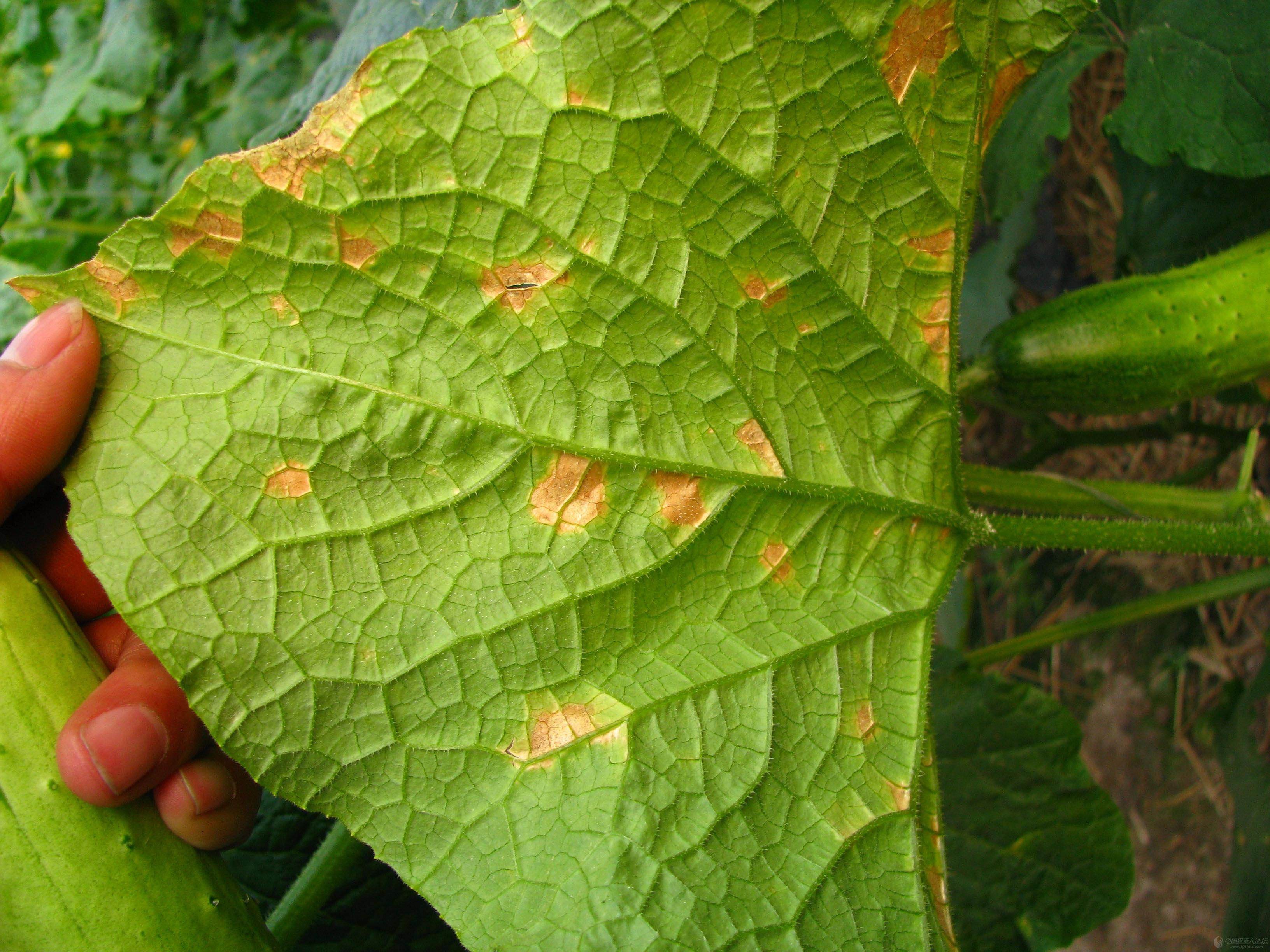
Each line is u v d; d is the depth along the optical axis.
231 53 0.37
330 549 0.20
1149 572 0.46
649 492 0.22
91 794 0.20
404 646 0.21
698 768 0.22
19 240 0.36
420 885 0.21
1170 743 0.45
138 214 0.37
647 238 0.21
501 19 0.20
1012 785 0.34
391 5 0.27
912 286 0.23
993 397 0.31
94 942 0.20
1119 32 0.31
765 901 0.21
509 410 0.21
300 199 0.20
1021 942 0.33
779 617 0.23
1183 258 0.33
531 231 0.21
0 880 0.20
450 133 0.20
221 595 0.20
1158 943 0.44
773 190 0.22
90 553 0.20
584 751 0.21
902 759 0.23
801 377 0.23
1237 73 0.29
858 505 0.23
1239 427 0.43
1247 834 0.35
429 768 0.21
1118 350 0.29
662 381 0.22
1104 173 0.45
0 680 0.20
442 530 0.21
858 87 0.21
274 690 0.20
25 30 0.37
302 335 0.20
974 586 0.51
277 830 0.30
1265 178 0.32
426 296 0.20
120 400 0.20
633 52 0.20
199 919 0.21
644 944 0.21
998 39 0.22
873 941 0.22
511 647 0.21
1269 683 0.35
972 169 0.23
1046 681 0.49
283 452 0.20
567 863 0.21
